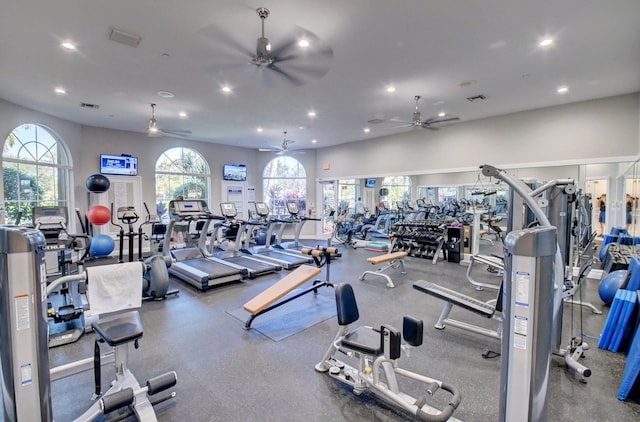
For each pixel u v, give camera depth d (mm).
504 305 1547
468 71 4141
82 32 3139
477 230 6871
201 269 5254
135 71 4094
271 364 2715
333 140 9133
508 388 1502
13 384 1516
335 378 2482
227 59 3732
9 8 2721
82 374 2586
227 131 7859
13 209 5609
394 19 2924
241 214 10117
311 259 6492
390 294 4594
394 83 4559
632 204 5352
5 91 4832
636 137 5031
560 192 2832
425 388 2377
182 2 2656
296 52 3551
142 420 1925
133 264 2291
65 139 6680
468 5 2709
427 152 7680
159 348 3006
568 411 2133
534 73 4215
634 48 3502
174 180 8891
